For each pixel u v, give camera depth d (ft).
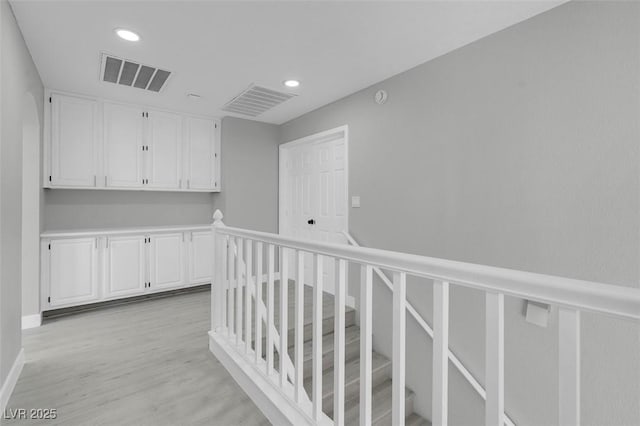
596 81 5.32
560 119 5.73
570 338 2.04
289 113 12.76
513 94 6.36
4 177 5.53
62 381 6.49
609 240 5.21
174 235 12.34
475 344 6.89
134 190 12.53
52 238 9.85
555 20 5.77
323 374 7.48
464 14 6.07
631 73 4.99
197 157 13.10
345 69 8.52
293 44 7.32
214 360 7.45
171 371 6.94
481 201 6.88
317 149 12.57
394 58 7.89
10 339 6.11
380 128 9.29
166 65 8.43
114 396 6.02
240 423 5.32
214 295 7.99
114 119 11.23
